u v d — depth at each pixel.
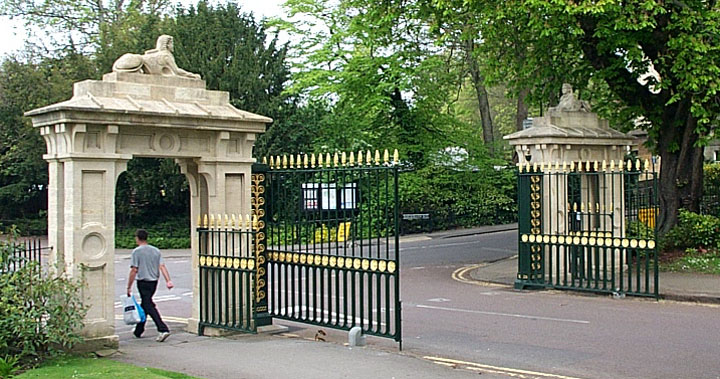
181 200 34.62
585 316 12.82
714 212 24.11
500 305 14.41
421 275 20.11
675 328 11.43
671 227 20.17
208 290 11.53
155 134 10.71
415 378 8.16
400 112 35.78
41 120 10.09
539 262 16.73
